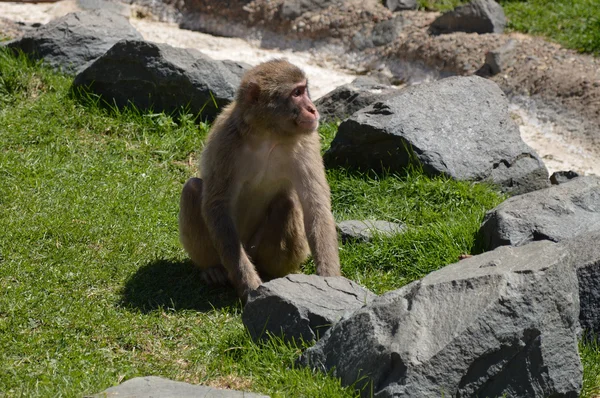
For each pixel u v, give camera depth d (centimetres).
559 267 1268
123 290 1614
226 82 2400
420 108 2198
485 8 3216
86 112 2400
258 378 1321
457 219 1959
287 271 1756
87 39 2670
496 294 1215
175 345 1438
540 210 1802
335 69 3241
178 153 2280
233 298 1644
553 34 3209
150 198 2020
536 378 1226
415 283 1284
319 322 1364
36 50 2634
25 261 1655
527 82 2967
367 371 1215
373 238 1858
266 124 1608
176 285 1659
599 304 1463
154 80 2397
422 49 3194
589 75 2939
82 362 1348
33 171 2052
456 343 1185
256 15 3484
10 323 1443
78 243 1761
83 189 2003
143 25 3503
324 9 3444
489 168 2172
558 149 2702
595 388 1338
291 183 1708
